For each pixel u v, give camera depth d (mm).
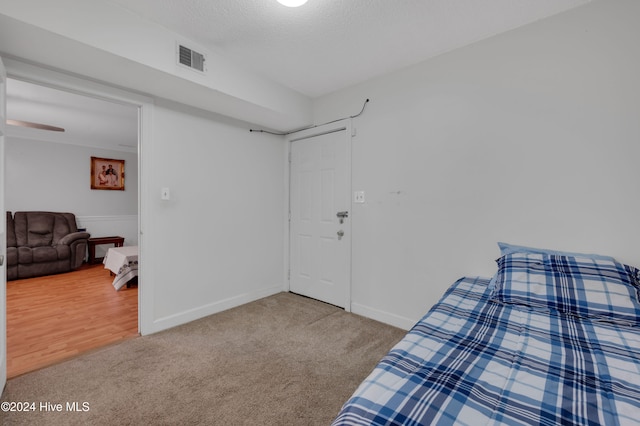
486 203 2064
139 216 2330
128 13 1770
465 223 2160
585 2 1697
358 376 1800
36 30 1478
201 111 2684
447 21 1861
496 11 1767
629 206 1608
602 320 1308
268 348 2135
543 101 1847
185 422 1414
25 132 4672
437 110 2283
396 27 1922
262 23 1882
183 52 2037
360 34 2002
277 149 3422
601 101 1674
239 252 3031
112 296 3361
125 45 1755
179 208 2541
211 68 2209
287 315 2762
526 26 1899
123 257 3682
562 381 881
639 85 1575
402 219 2492
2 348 1592
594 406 772
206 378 1765
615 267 1500
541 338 1161
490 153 2045
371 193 2691
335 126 2949
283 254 3518
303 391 1653
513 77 1949
